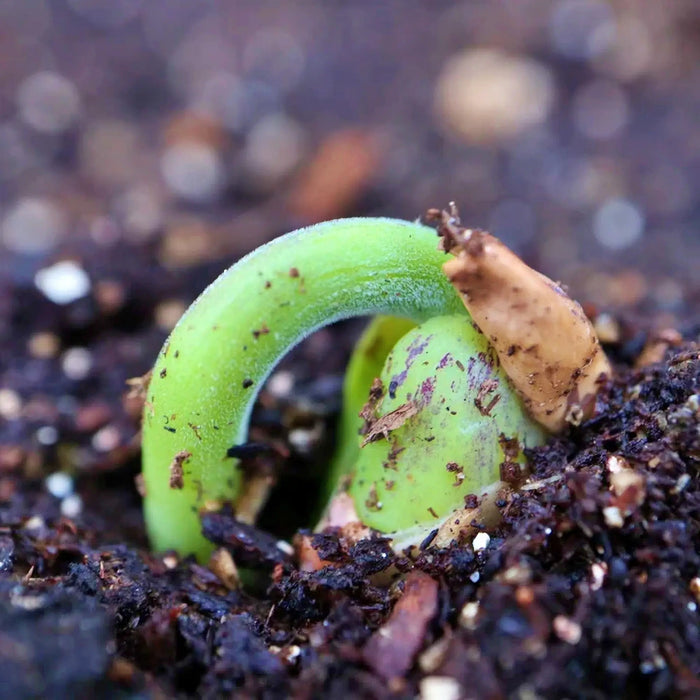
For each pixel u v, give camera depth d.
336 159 0.13
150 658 0.06
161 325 0.09
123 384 0.08
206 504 0.06
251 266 0.06
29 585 0.06
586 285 0.11
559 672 0.05
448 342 0.06
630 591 0.05
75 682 0.05
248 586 0.06
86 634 0.05
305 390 0.08
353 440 0.07
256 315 0.06
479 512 0.06
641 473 0.06
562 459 0.06
